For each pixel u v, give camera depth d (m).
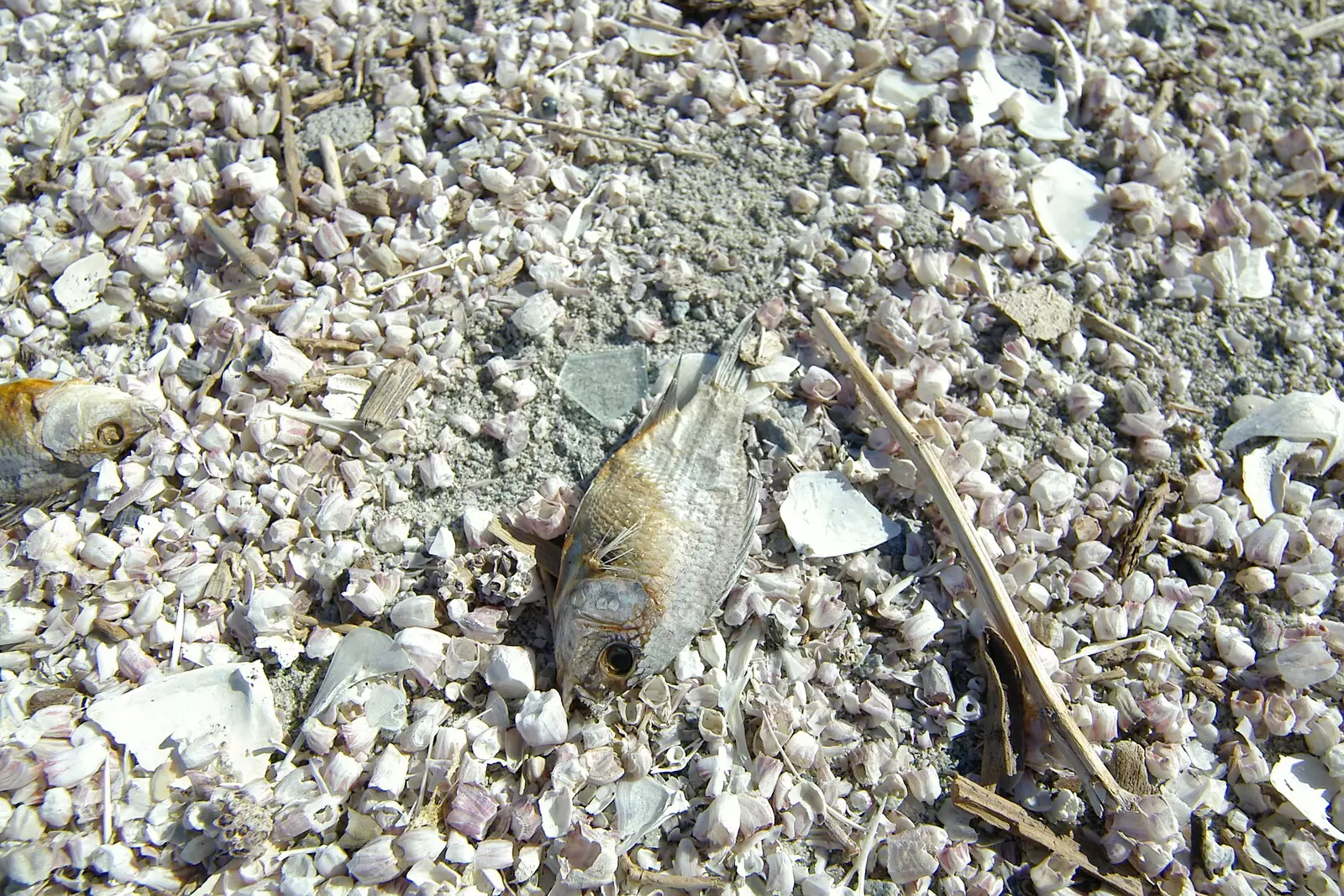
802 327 0.31
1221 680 0.29
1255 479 0.31
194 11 0.36
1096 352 0.32
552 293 0.31
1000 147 0.34
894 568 0.29
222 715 0.27
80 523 0.29
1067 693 0.28
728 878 0.26
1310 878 0.27
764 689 0.27
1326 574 0.30
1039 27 0.37
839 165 0.34
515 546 0.28
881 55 0.35
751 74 0.35
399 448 0.29
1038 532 0.29
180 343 0.31
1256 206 0.34
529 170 0.33
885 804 0.27
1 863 0.25
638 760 0.26
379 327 0.31
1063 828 0.27
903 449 0.29
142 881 0.25
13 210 0.33
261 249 0.32
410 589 0.28
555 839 0.26
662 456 0.27
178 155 0.34
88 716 0.26
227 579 0.28
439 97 0.34
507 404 0.30
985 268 0.32
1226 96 0.36
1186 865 0.27
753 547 0.28
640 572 0.26
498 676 0.26
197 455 0.29
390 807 0.26
